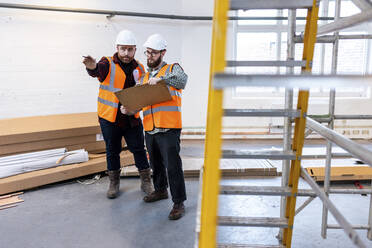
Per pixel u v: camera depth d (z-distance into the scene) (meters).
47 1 4.26
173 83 2.47
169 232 2.53
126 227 2.62
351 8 5.41
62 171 3.46
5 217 2.79
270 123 5.55
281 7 1.60
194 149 4.91
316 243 2.38
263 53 5.40
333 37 2.18
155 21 4.99
